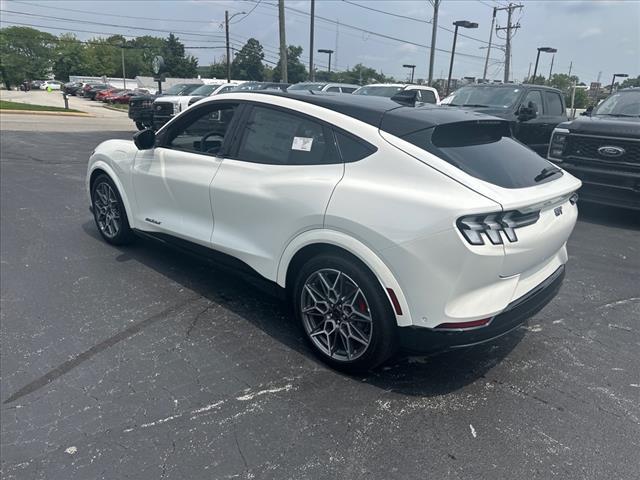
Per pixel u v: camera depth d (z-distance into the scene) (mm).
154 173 4246
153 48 115688
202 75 92250
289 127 3340
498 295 2695
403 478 2283
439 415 2723
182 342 3385
